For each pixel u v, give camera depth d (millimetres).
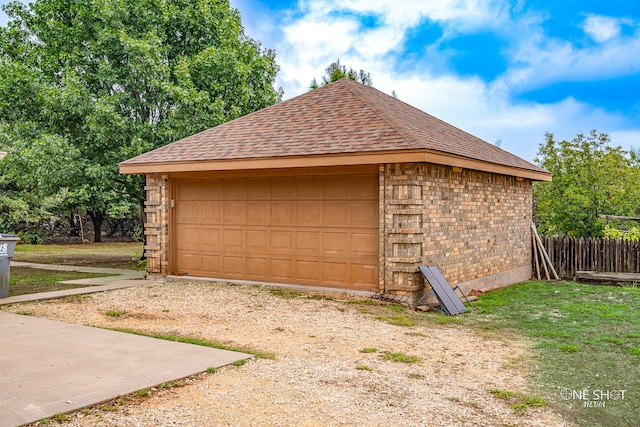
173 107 16125
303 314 8172
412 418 4094
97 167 14750
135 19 16141
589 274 13602
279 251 10766
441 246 9781
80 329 6961
